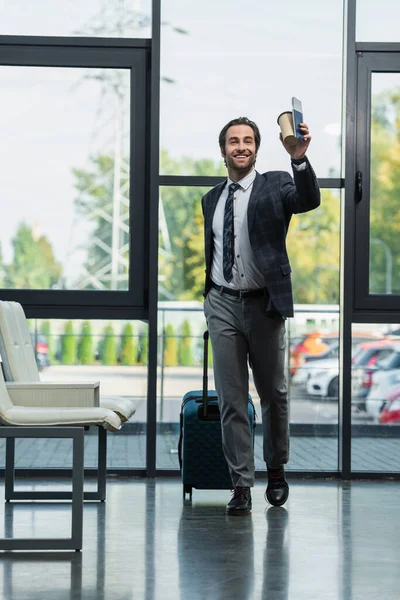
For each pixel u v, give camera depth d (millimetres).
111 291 7633
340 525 5531
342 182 7621
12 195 7648
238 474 5887
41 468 7578
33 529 5355
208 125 7637
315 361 7637
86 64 7625
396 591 4027
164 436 7570
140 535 5188
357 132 7633
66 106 7660
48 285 7645
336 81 7660
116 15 7652
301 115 5715
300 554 4734
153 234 7520
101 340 7637
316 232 7652
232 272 5957
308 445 7645
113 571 4355
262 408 6191
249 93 7652
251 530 5344
